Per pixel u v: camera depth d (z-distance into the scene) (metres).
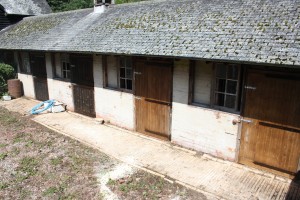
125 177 6.57
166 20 8.30
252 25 6.39
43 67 12.92
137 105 9.06
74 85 11.38
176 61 7.62
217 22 7.06
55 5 32.25
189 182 6.27
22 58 14.48
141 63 8.55
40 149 8.16
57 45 10.61
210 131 7.30
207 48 6.46
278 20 6.15
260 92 6.27
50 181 6.47
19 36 14.27
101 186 6.23
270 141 6.36
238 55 5.86
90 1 32.47
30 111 12.03
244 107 6.57
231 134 6.93
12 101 14.07
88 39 9.74
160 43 7.46
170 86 7.95
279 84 5.97
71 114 11.56
